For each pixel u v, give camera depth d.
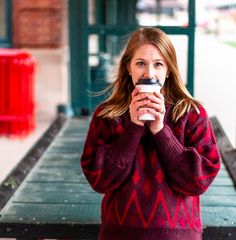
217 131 5.25
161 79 2.35
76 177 3.91
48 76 9.25
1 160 6.45
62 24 9.21
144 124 2.32
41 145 4.91
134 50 2.35
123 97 2.47
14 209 3.14
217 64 18.48
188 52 6.26
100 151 2.30
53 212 3.09
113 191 2.38
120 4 12.95
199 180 2.26
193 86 6.31
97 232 2.89
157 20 24.69
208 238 2.87
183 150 2.27
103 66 7.73
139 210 2.29
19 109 7.55
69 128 5.90
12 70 7.46
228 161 4.31
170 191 2.32
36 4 9.09
